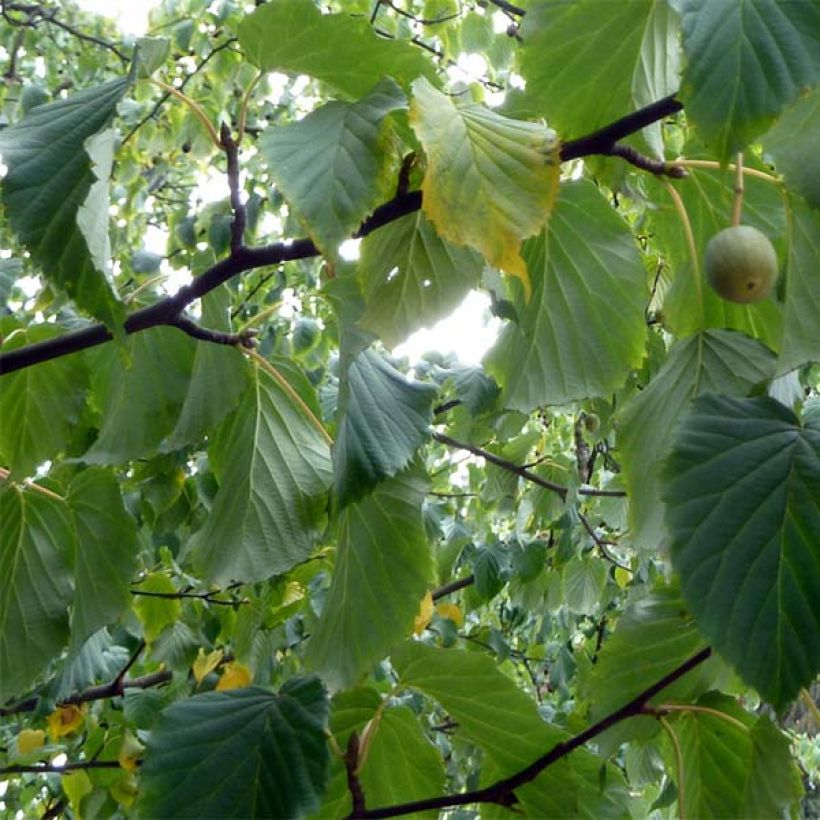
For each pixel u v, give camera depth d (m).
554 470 4.95
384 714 1.88
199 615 3.88
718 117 1.17
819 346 1.47
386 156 1.33
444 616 4.40
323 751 1.60
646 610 1.87
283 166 1.31
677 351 1.65
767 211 1.73
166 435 2.09
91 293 1.30
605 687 1.92
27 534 2.08
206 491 3.42
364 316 1.60
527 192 1.25
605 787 1.97
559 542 4.91
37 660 2.09
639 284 1.85
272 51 1.45
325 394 3.45
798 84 1.15
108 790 3.30
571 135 1.63
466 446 4.40
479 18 4.89
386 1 5.04
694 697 1.87
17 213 1.31
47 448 2.02
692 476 1.25
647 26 1.52
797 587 1.20
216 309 2.05
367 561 1.96
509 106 1.64
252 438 2.08
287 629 4.02
